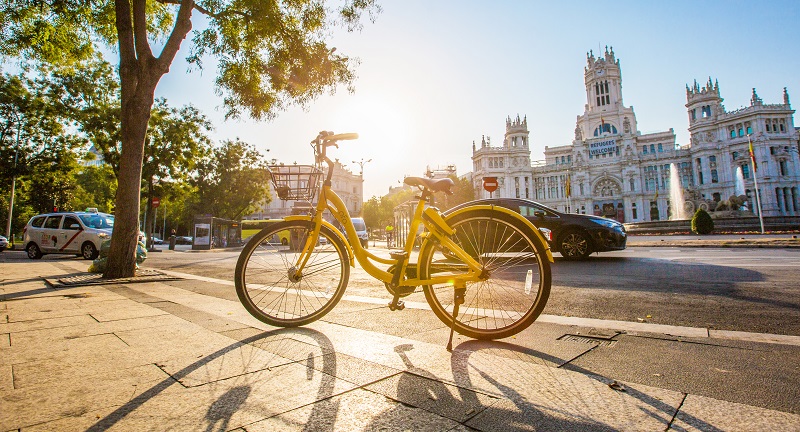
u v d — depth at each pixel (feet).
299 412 5.41
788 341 8.66
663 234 90.17
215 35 31.37
